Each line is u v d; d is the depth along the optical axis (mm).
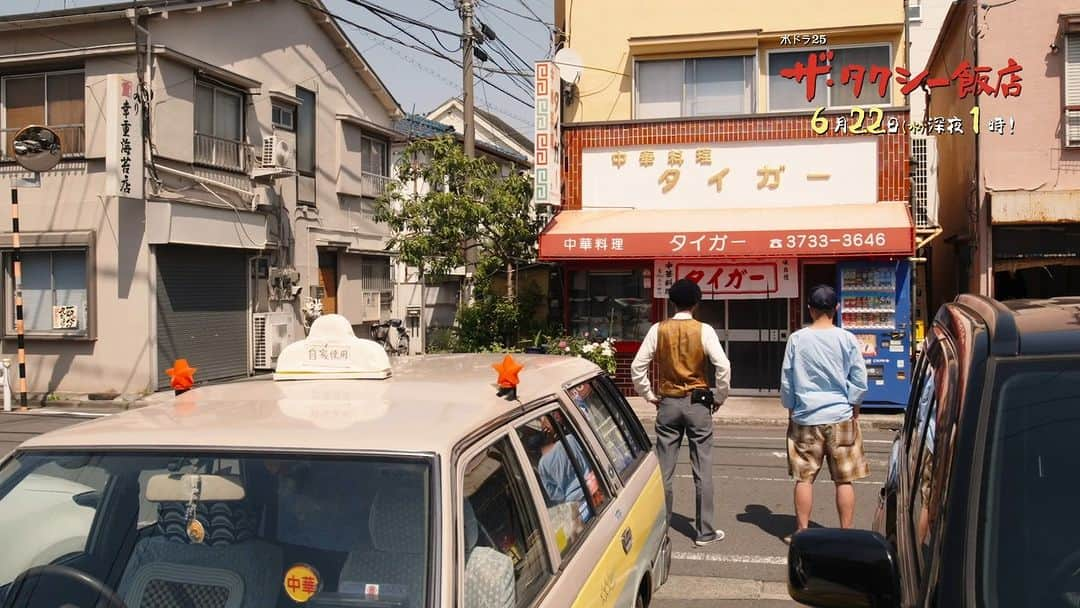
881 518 3324
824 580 2051
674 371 5996
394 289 22891
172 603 2373
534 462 2885
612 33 14273
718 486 8039
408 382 3141
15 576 2525
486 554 2301
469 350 13266
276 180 17031
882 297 12211
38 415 12805
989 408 1953
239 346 16172
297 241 17828
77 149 14188
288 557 2332
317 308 17453
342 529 2311
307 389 3086
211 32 15414
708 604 5105
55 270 14367
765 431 11195
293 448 2410
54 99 14320
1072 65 12398
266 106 16922
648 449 4547
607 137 13781
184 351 14688
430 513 2227
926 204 13086
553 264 14078
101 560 2510
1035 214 12227
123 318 14000
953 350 2441
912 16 21766
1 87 14516
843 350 5516
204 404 2922
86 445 2600
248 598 2322
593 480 3395
